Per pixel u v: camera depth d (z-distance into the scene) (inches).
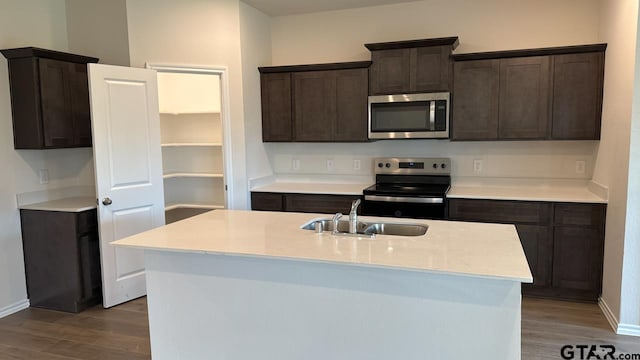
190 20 159.8
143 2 151.0
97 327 130.7
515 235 95.9
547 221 144.6
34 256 144.6
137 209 149.3
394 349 84.0
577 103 148.0
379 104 168.2
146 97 149.2
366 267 81.4
